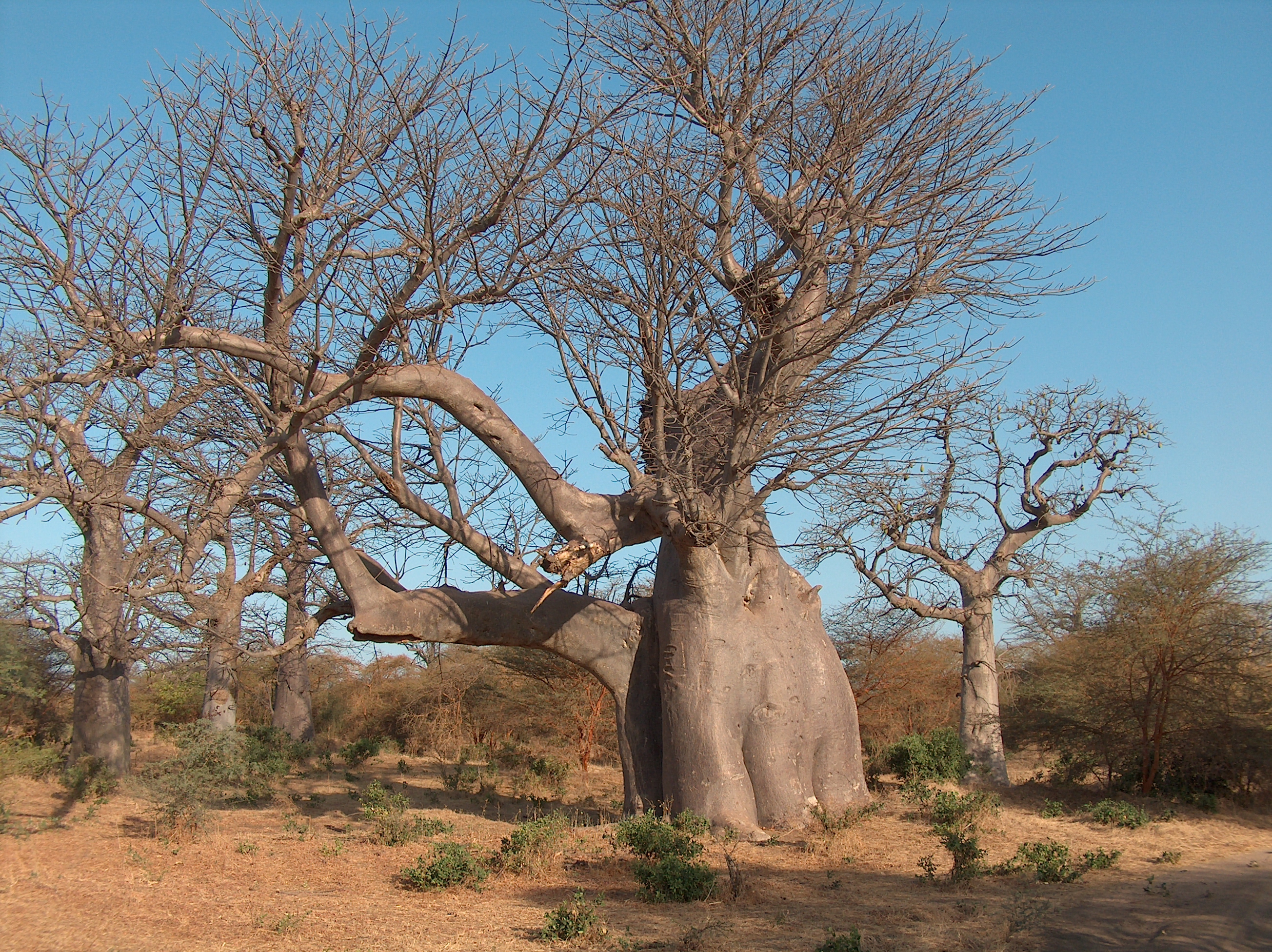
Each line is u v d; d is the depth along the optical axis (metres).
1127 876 9.29
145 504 11.13
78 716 15.62
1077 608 17.72
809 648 12.16
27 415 10.00
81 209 9.30
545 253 10.27
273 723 24.55
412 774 19.50
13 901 7.22
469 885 8.38
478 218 9.64
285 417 10.59
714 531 10.64
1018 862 9.72
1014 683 22.44
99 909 7.09
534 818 12.98
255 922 6.86
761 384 10.33
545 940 6.54
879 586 18.14
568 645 12.41
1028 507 18.44
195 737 11.20
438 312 9.89
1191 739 16.06
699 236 10.49
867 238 10.59
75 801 13.15
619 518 11.94
